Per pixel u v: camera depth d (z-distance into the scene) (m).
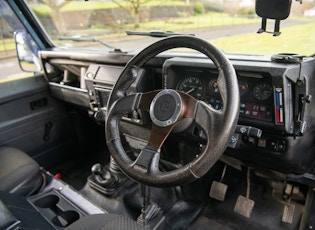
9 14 1.76
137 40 1.50
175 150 1.67
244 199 1.51
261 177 1.52
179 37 0.86
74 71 1.80
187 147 1.60
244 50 1.22
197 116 0.78
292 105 0.94
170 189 1.65
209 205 1.58
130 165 0.84
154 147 0.82
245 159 1.23
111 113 0.95
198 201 1.60
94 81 1.49
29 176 1.32
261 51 1.18
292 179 1.32
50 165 2.03
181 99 0.80
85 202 1.31
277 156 1.07
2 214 0.78
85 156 2.19
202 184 1.68
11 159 1.37
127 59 1.37
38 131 1.89
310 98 0.92
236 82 0.74
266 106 1.00
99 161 2.11
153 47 0.92
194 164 0.72
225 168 1.64
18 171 1.30
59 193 1.37
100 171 1.57
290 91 0.92
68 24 1.81
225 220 1.48
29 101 1.81
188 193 1.65
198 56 1.19
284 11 0.91
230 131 0.70
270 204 1.50
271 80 0.96
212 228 1.45
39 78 1.91
